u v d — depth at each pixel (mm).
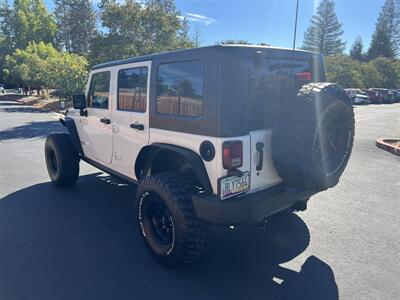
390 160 8055
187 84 2996
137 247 3619
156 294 2826
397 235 3953
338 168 3221
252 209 2801
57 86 21391
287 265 3303
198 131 2889
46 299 2732
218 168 2760
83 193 5348
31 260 3320
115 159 4316
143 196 3260
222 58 2695
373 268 3246
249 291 2885
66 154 5336
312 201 5121
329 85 2988
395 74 50562
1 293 2801
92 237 3838
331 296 2812
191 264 3166
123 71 3910
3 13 56281
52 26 59156
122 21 17094
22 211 4582
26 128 13250
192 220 2934
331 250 3596
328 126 3078
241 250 3602
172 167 3672
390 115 20797
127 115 3867
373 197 5309
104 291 2854
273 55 3150
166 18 17844
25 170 6773
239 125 2785
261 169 2996
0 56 55594
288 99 3004
